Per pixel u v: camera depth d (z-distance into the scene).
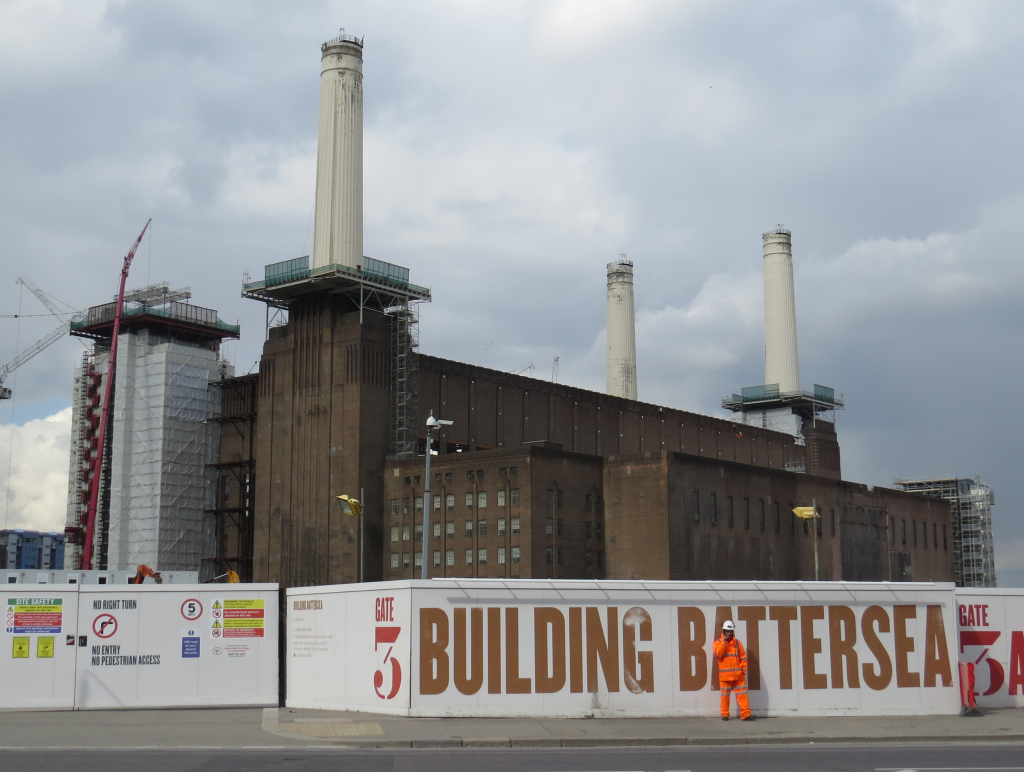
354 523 116.31
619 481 114.00
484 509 110.12
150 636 39.59
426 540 56.22
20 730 32.59
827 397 197.38
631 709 36.12
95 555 150.00
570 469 111.69
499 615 35.94
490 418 134.12
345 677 37.88
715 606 37.19
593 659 36.25
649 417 159.00
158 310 149.75
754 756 28.61
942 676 38.31
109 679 39.16
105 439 152.50
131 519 144.25
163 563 140.62
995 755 29.12
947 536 166.25
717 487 117.62
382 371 121.81
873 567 145.25
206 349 156.62
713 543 115.38
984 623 41.91
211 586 40.22
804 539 131.25
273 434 125.75
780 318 194.75
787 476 130.12
